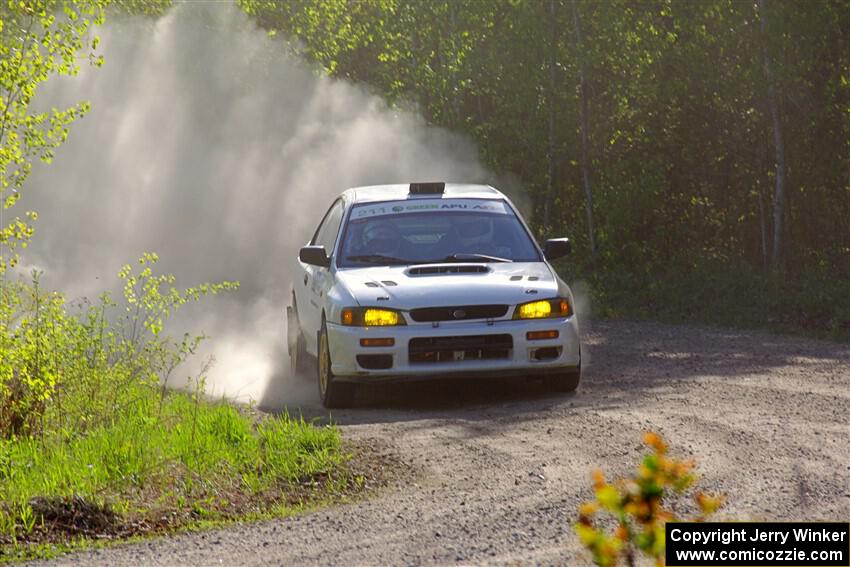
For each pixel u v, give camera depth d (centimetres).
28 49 3428
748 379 4322
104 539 2520
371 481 2958
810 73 7994
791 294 6794
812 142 8231
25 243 3509
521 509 2580
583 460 3047
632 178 8369
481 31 8888
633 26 8319
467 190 4709
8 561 2353
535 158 8712
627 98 8581
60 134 3453
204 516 2686
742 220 8706
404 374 3928
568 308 4062
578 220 8875
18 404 3597
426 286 4022
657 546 1358
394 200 4556
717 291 7025
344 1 10794
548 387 4141
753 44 7944
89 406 3734
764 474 2805
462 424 3622
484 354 3959
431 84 9219
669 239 8594
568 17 8388
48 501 2670
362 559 2258
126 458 3095
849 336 5581
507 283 4059
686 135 8581
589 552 2183
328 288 4184
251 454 3203
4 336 3500
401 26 9738
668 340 5619
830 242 8369
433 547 2319
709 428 3388
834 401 3788
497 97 8875
